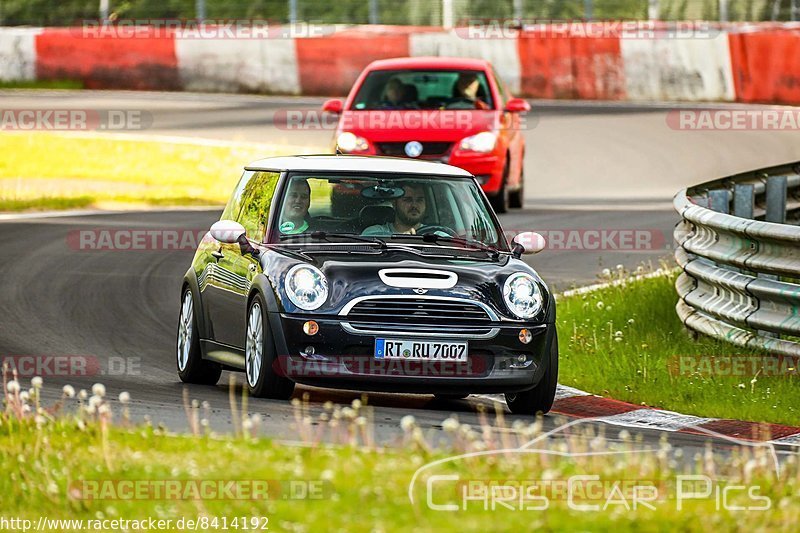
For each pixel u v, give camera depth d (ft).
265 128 324.60
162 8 402.11
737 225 131.13
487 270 109.91
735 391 117.39
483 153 225.35
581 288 172.14
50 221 228.84
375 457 77.15
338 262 108.27
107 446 79.56
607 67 363.56
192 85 376.07
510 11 388.57
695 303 140.97
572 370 128.98
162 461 76.95
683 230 156.15
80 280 177.17
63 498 70.23
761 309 129.08
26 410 90.17
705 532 65.05
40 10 404.77
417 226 116.26
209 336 120.06
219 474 73.46
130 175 278.05
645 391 119.24
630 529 65.16
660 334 144.36
